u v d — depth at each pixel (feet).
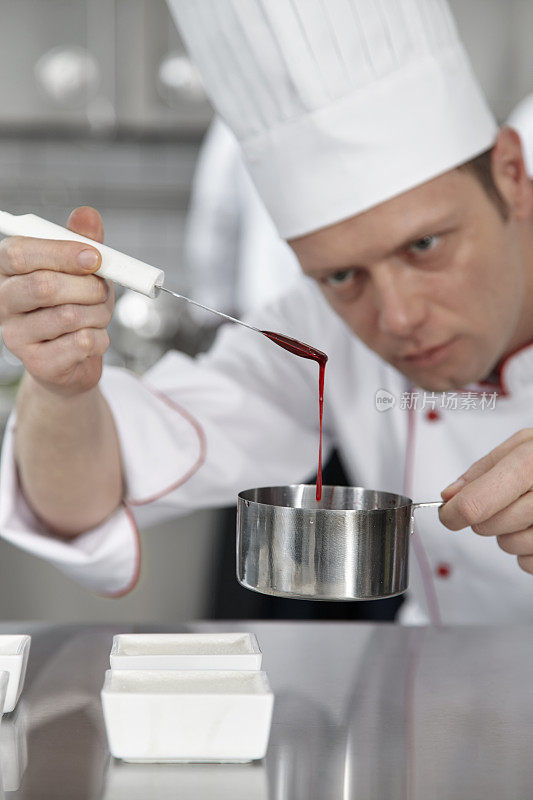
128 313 9.25
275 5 3.79
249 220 10.34
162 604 8.21
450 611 5.16
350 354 5.38
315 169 3.86
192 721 2.73
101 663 3.60
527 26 10.71
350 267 3.92
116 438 4.43
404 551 3.16
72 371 3.48
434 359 4.02
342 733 3.00
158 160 12.08
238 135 4.16
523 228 4.59
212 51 4.07
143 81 10.99
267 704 2.72
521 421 4.75
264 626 4.06
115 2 10.82
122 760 2.78
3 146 11.98
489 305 4.04
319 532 3.01
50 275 3.10
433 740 2.95
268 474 5.31
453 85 4.01
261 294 10.08
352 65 3.81
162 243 12.23
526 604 4.98
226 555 7.68
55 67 10.87
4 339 3.32
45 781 2.65
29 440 4.00
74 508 4.24
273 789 2.61
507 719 3.12
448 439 4.92
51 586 8.11
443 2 4.21
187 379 5.26
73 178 12.09
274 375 5.45
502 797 2.59
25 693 3.30
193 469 4.61
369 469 5.35
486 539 4.87
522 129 7.06
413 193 3.79
